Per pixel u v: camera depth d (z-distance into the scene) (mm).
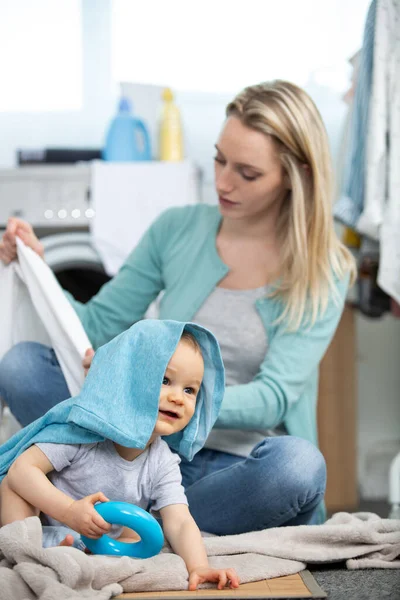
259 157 1617
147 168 2787
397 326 3227
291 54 3309
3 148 3279
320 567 1381
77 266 2779
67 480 1311
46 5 3281
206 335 1353
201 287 1716
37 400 1646
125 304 1845
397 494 2018
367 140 2018
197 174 2809
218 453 1609
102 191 2781
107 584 1146
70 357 1620
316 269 1673
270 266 1714
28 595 1082
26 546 1150
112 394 1281
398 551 1401
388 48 1986
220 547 1337
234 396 1537
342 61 3270
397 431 3219
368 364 3221
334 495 2840
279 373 1602
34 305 1664
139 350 1301
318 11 3291
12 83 3287
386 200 2045
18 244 1687
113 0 3305
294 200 1650
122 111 3045
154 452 1354
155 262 1847
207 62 3322
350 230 2697
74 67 3297
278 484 1429
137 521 1193
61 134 3285
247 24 3314
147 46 3314
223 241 1761
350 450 2857
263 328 1674
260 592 1163
